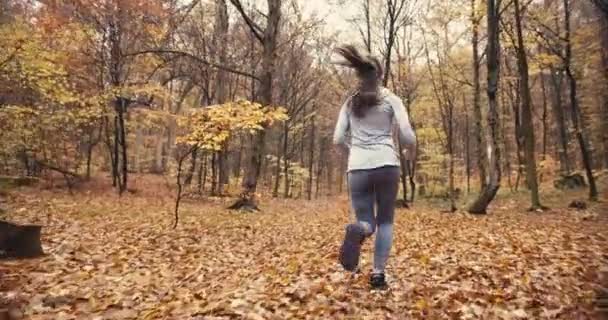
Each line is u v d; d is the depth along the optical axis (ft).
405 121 13.08
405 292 13.56
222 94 83.61
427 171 104.27
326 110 134.21
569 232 30.37
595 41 69.31
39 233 21.35
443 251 22.31
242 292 14.66
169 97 76.33
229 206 53.47
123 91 63.16
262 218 44.70
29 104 60.54
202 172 89.66
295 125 124.36
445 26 81.30
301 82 110.52
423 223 40.42
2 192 52.39
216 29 80.79
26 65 49.65
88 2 57.62
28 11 55.16
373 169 13.14
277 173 110.63
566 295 12.90
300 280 16.06
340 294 13.58
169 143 113.70
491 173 52.19
